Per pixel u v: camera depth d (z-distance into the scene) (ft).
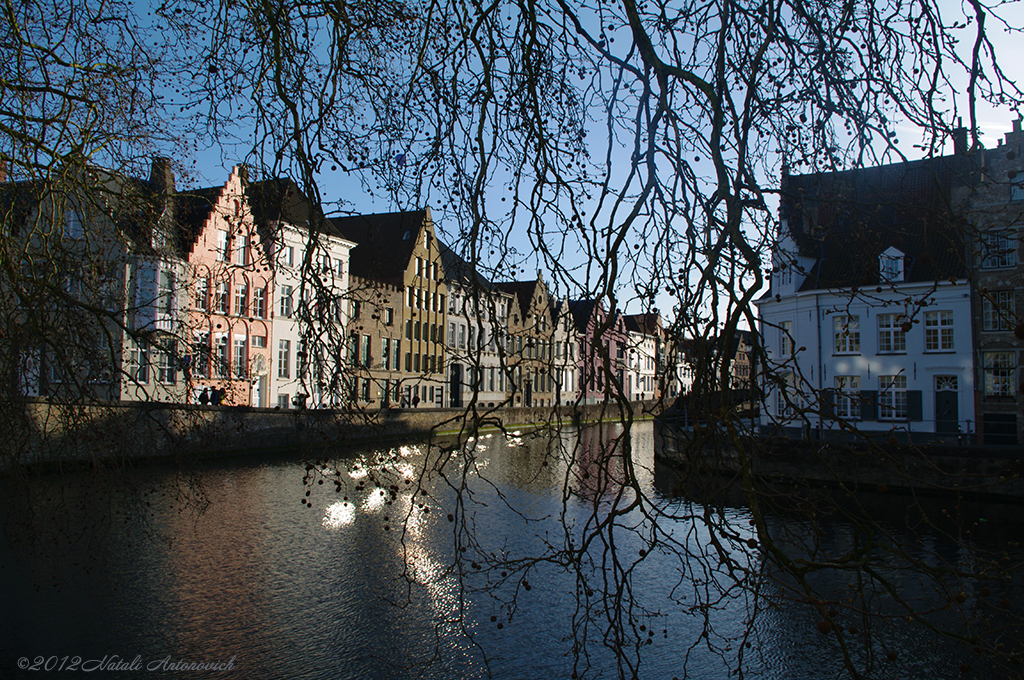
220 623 32.89
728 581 38.73
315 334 14.83
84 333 26.91
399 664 29.01
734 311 9.97
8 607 33.63
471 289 11.97
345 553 44.57
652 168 11.55
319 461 15.20
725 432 11.18
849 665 9.80
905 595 36.81
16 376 25.64
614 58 12.05
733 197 10.48
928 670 28.76
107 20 25.08
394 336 145.59
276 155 15.51
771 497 11.93
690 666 29.55
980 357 89.25
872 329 96.73
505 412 134.31
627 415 11.19
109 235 30.32
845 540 47.14
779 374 11.91
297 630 32.42
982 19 10.90
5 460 26.58
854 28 12.82
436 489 63.93
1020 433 86.74
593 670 29.12
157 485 59.93
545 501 60.59
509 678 28.35
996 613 33.42
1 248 23.93
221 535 47.91
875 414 96.17
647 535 46.47
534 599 36.78
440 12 16.15
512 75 14.58
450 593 37.68
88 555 41.01
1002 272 87.40
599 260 12.28
